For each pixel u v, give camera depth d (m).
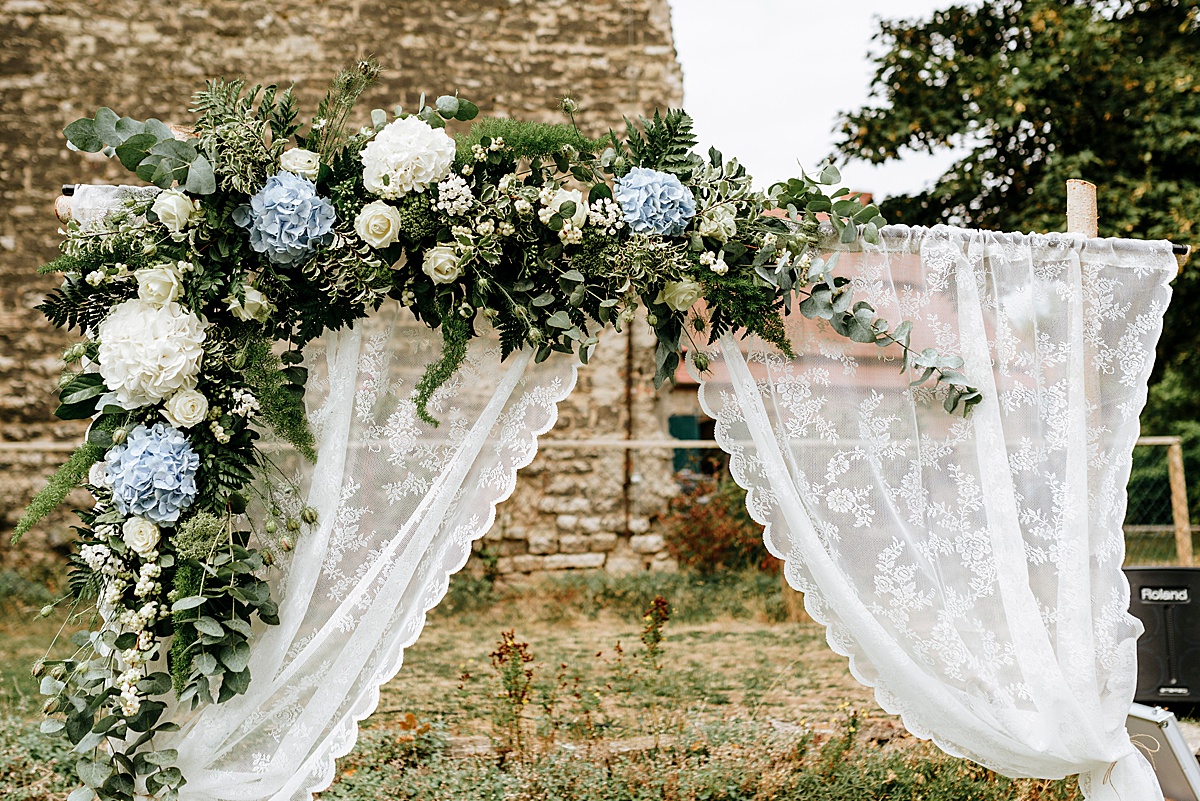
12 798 3.56
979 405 2.67
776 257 2.50
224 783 2.36
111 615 2.29
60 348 8.21
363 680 2.45
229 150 2.24
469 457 2.48
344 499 2.49
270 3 8.41
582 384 8.72
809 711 4.76
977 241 2.75
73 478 2.27
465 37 8.62
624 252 2.39
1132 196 8.27
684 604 7.65
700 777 3.70
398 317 2.57
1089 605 2.64
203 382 2.32
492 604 7.84
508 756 4.06
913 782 3.63
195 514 2.32
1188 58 9.09
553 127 2.44
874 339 2.54
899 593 2.61
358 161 2.37
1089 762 2.62
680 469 8.92
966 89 8.65
